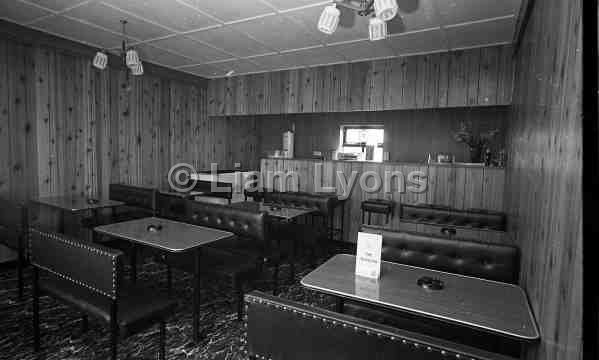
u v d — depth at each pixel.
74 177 4.84
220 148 7.18
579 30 1.16
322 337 1.31
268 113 6.25
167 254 3.29
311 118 6.97
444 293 1.85
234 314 3.11
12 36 4.02
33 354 2.42
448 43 4.45
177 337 2.71
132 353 2.47
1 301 3.20
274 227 4.41
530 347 1.63
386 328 1.22
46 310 3.06
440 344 1.12
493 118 5.35
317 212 4.93
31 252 2.35
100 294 2.13
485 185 4.54
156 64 5.73
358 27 3.95
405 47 4.65
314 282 1.95
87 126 4.97
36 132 4.40
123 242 5.03
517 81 3.64
